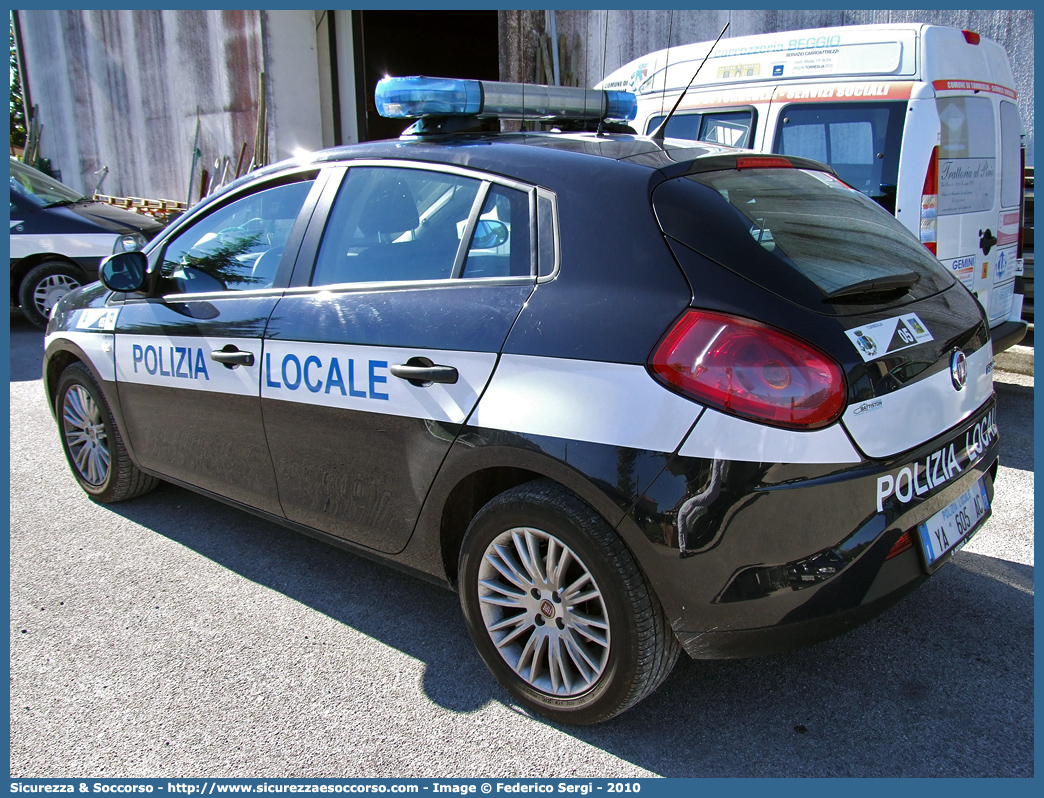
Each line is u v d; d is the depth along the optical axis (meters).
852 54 5.10
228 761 2.25
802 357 1.94
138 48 19.14
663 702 2.44
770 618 1.99
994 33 7.10
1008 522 3.62
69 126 22.77
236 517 3.90
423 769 2.21
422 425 2.45
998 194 5.40
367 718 2.42
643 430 2.02
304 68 15.85
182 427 3.40
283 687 2.57
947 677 2.52
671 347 2.01
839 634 2.04
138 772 2.22
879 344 2.06
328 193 2.93
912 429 2.11
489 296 2.37
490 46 17.98
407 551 2.66
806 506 1.94
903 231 2.71
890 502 2.04
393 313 2.56
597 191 2.28
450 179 2.60
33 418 5.57
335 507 2.84
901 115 4.83
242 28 15.83
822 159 5.23
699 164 2.39
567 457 2.11
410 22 16.09
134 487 3.99
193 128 18.05
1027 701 2.40
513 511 2.28
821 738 2.27
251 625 2.93
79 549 3.56
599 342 2.11
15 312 9.29
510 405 2.23
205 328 3.19
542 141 2.61
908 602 2.95
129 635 2.88
